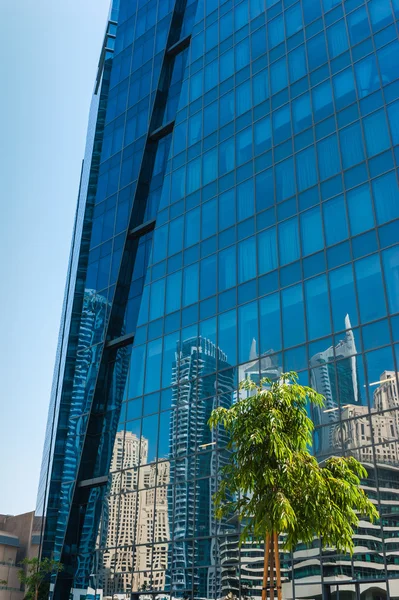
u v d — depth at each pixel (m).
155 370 39.88
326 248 31.77
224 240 38.78
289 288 32.91
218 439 33.25
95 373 48.31
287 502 14.63
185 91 48.81
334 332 29.50
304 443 16.69
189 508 33.34
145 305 43.22
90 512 44.47
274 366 31.89
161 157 51.38
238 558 29.38
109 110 60.31
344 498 15.80
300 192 34.72
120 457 39.69
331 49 36.69
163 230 44.72
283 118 38.09
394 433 25.12
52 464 52.66
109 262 51.53
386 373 26.42
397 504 23.98
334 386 28.38
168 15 57.12
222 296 37.12
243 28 45.06
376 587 23.56
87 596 37.75
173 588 32.34
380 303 27.95
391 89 31.89
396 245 28.34
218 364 35.41
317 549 26.00
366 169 31.42
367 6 35.44
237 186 39.50
